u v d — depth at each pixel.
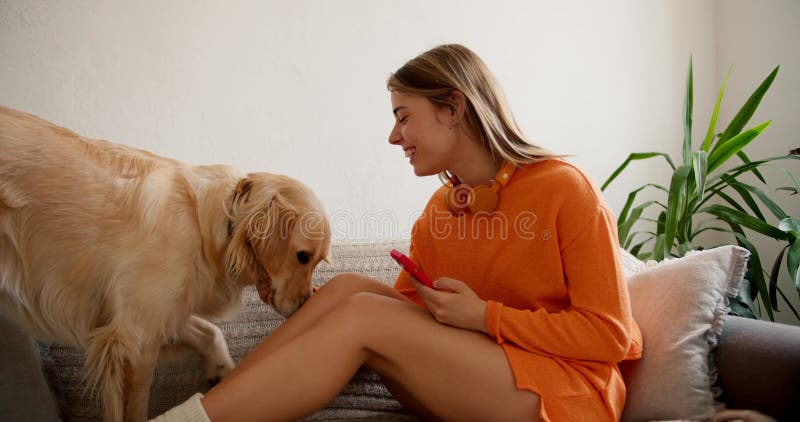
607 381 0.83
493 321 0.84
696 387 0.90
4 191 0.92
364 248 1.37
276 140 1.65
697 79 2.00
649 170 1.99
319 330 0.82
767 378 0.84
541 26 1.84
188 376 1.16
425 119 0.96
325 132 1.69
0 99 1.44
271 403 0.77
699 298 0.98
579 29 1.88
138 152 1.06
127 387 0.95
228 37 1.60
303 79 1.66
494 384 0.80
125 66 1.53
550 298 0.91
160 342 0.99
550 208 0.89
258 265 1.09
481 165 0.99
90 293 0.97
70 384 1.13
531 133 1.85
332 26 1.68
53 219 0.95
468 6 1.78
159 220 0.98
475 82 0.96
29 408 0.94
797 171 1.69
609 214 0.89
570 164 0.93
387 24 1.72
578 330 0.82
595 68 1.90
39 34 1.46
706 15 2.00
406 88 0.96
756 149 1.84
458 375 0.81
